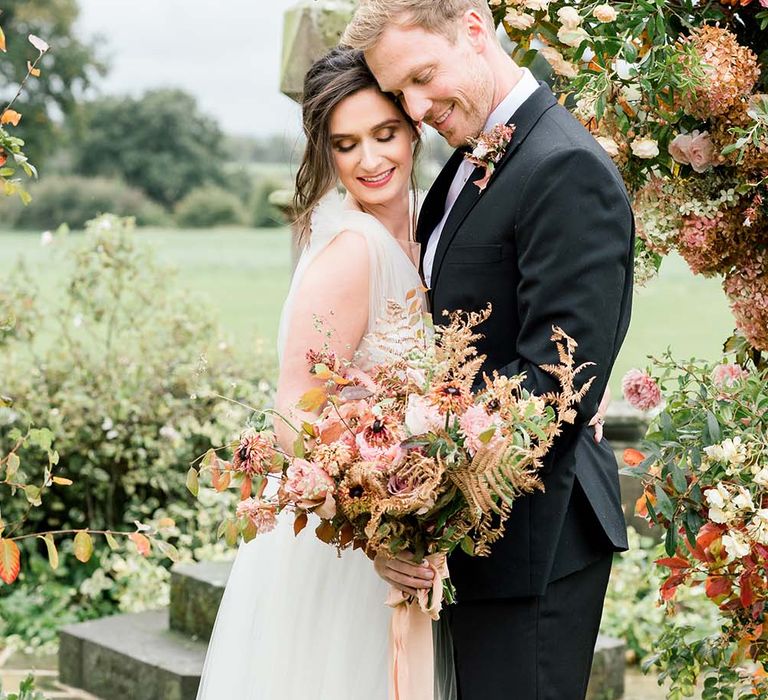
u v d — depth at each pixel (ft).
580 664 7.11
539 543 6.72
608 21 7.29
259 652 7.66
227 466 6.31
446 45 6.68
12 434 7.69
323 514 6.12
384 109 7.23
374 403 6.24
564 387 6.03
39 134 88.17
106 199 87.92
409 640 6.64
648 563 13.85
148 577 15.26
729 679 8.16
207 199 92.48
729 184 7.51
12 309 15.93
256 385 16.30
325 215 7.44
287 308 7.45
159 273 16.98
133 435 15.92
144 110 96.32
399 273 7.29
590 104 7.53
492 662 6.88
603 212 6.42
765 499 7.30
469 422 5.75
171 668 11.78
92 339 17.26
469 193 6.86
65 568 15.67
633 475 7.47
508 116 6.93
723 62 7.13
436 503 6.05
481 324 6.81
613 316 6.41
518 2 7.87
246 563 8.02
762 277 7.67
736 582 7.79
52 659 13.89
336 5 12.12
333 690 7.34
